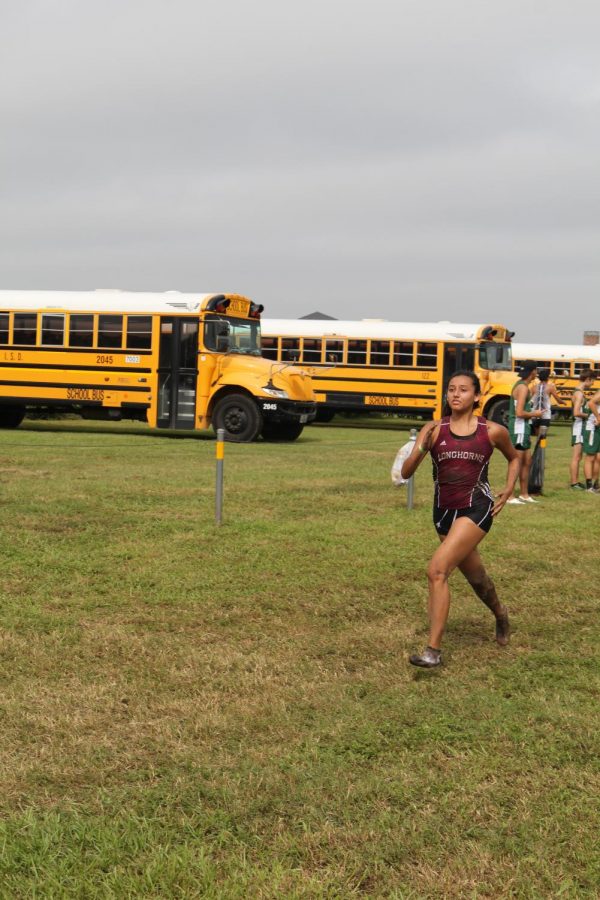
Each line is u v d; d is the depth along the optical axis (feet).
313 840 11.65
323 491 43.42
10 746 14.37
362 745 14.66
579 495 45.98
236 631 20.92
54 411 87.86
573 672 18.56
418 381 99.96
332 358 102.78
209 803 12.63
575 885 10.76
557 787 13.28
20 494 39.37
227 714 15.84
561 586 25.91
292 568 27.04
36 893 10.47
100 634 20.29
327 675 18.03
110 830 11.69
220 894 10.37
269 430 80.33
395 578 26.30
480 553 30.19
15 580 24.94
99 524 33.14
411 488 38.37
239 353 77.30
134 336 76.59
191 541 30.55
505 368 99.71
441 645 20.21
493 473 55.36
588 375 48.91
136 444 68.08
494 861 11.26
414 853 11.46
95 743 14.51
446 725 15.53
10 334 79.25
